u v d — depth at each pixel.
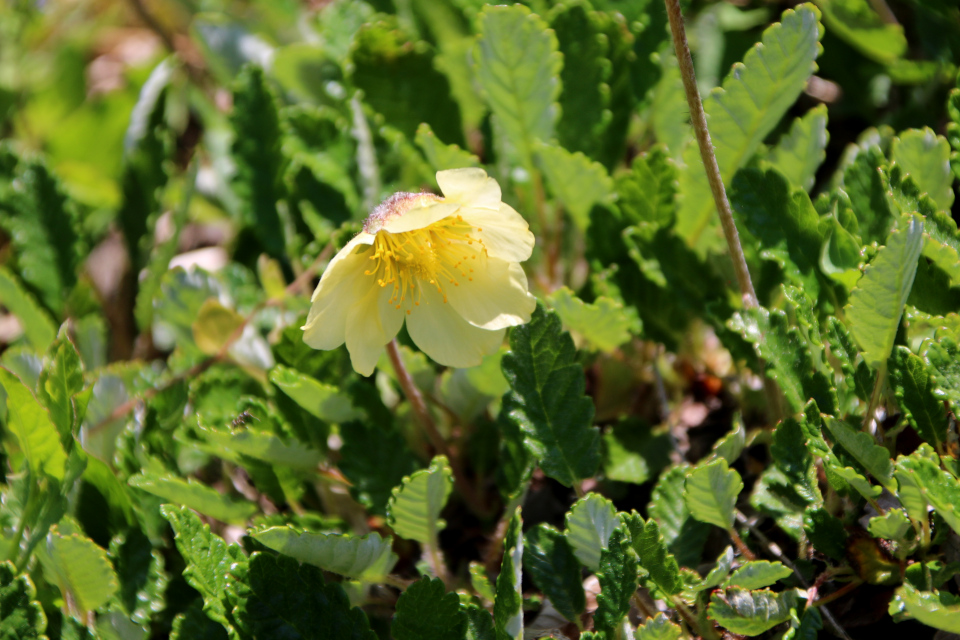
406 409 0.35
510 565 0.31
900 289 0.31
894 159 0.33
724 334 0.34
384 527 0.35
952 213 0.35
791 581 0.32
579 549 0.32
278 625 0.31
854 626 0.32
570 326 0.34
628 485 0.34
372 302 0.32
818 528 0.31
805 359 0.32
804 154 0.34
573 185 0.35
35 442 0.32
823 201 0.34
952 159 0.33
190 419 0.35
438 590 0.31
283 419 0.34
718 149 0.34
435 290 0.32
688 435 0.35
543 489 0.35
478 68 0.35
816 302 0.33
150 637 0.33
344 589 0.32
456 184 0.31
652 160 0.35
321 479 0.34
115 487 0.33
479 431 0.35
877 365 0.32
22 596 0.32
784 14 0.33
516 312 0.32
